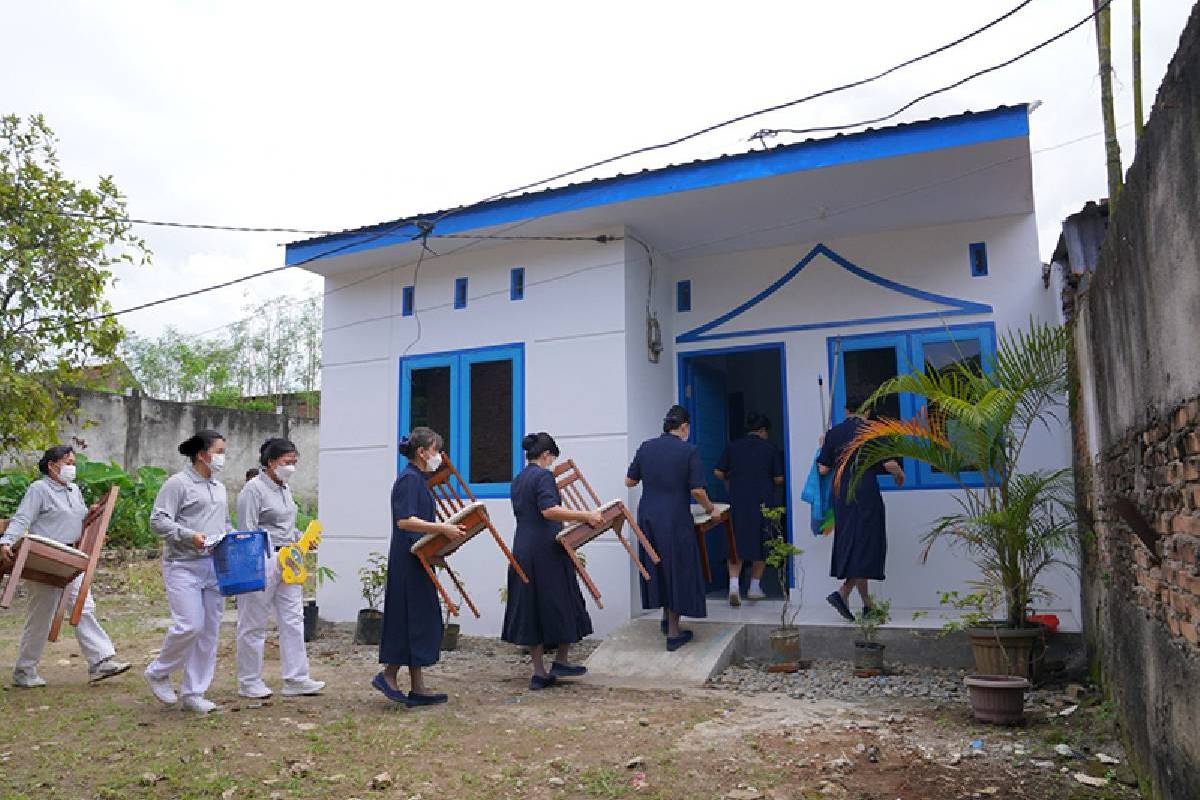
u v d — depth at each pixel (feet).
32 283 36.29
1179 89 9.04
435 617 18.26
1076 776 13.11
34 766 14.26
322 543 31.19
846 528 22.35
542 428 27.73
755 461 26.78
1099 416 16.15
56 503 20.68
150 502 50.34
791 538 26.71
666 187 24.36
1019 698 16.02
